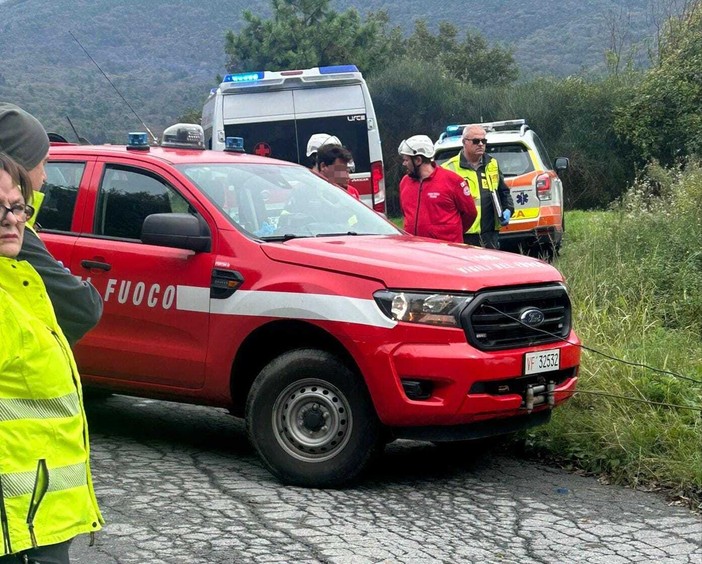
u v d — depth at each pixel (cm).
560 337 600
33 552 268
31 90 10738
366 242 622
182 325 611
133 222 650
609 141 2753
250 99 1452
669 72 2644
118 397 818
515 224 1395
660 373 712
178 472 601
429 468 630
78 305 311
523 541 502
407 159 832
